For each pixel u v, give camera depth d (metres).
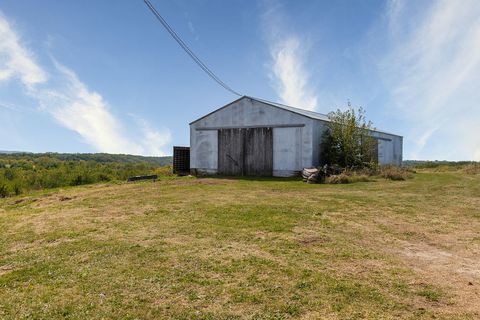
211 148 18.41
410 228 5.78
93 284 3.52
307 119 15.69
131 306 3.05
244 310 2.96
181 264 4.05
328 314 2.88
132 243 4.94
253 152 17.12
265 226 5.84
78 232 5.66
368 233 5.46
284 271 3.80
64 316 2.90
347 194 9.70
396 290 3.33
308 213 6.89
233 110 17.73
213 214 6.84
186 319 2.83
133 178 15.93
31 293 3.34
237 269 3.87
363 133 16.61
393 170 15.09
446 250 4.66
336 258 4.26
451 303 3.07
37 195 11.38
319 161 16.22
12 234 5.71
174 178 16.47
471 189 10.80
